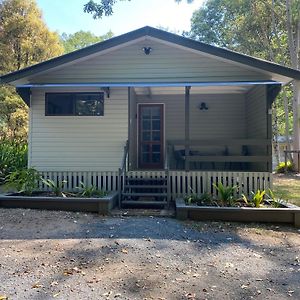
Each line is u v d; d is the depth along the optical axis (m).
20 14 24.50
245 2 23.83
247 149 11.95
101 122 9.87
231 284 3.95
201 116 12.73
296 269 4.49
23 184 8.84
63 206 7.93
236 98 12.68
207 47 9.13
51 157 9.94
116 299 3.51
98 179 9.80
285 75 8.96
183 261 4.71
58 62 9.47
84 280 3.97
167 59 9.77
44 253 4.89
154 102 12.49
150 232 6.13
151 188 9.12
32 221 6.68
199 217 7.21
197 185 9.34
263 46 24.89
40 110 9.98
